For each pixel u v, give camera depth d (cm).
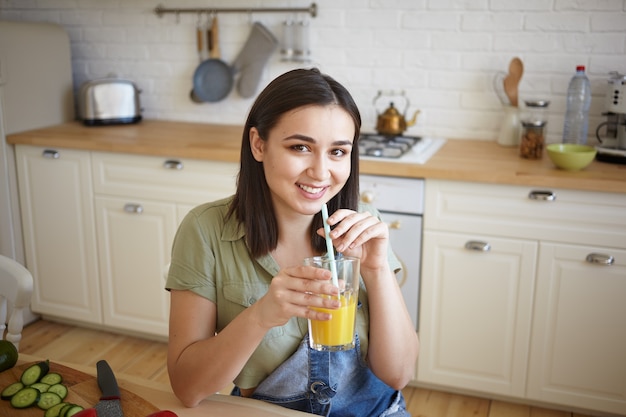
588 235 226
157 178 282
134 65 345
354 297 104
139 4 335
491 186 234
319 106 106
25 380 109
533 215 231
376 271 118
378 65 301
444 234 244
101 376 109
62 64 333
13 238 312
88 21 347
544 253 232
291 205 111
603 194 222
